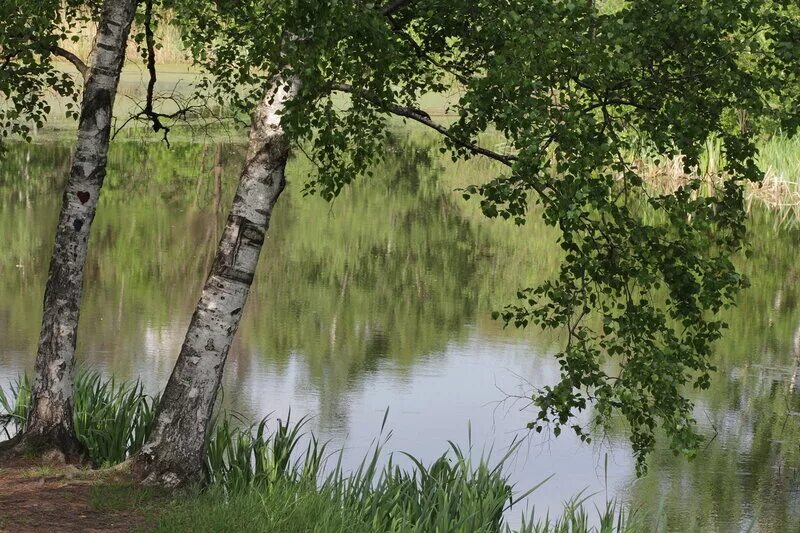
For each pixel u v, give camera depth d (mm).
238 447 10258
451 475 9961
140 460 9367
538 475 13359
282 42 8188
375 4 8539
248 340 19172
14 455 9930
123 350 17734
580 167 7938
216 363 9398
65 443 10102
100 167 10141
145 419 11031
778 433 15016
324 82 8039
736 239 9109
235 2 10469
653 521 11883
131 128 39000
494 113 8227
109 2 10023
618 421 15562
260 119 9367
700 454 14188
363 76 8406
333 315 21203
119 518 8445
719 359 19016
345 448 13766
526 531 10016
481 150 9078
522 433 14781
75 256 10141
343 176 9383
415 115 9195
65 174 33500
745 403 16391
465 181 39750
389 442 14094
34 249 24609
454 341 19562
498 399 16203
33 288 21391
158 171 35719
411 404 15812
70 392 10227
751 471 13555
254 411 15117
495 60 7770
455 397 16266
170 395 9398
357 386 16609
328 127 8312
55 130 39469
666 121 8797
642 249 8938
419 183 39250
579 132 8305
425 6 9195
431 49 9984
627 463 13859
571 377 9312
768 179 35469
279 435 10484
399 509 9047
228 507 8680
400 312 21625
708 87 8984
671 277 9102
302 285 23734
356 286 23828
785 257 28562
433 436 14469
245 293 9461
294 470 10102
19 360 16688
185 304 21062
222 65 13273
